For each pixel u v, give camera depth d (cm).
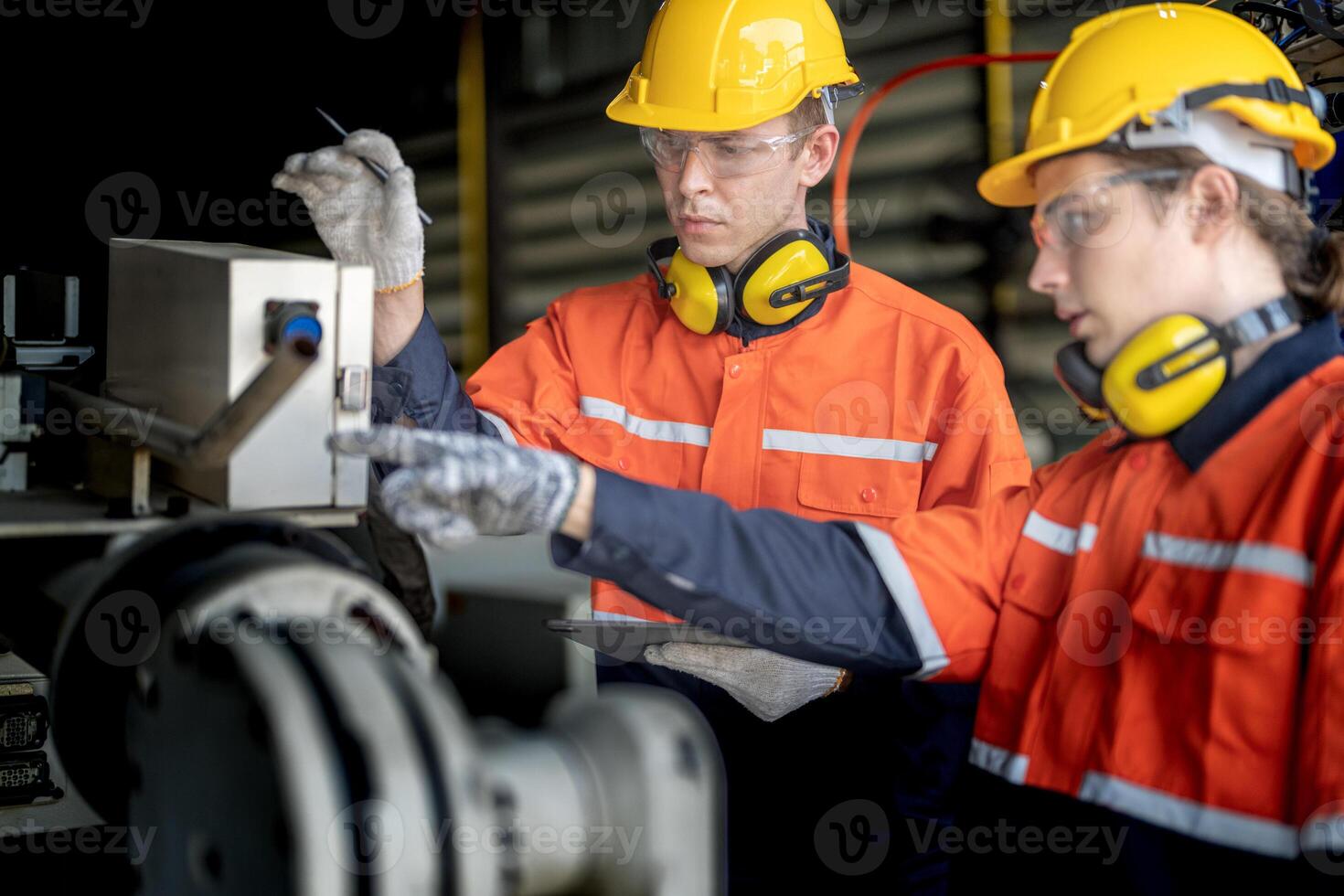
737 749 167
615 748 70
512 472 86
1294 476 94
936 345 167
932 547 116
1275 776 93
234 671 66
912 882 159
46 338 136
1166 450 106
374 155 127
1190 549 101
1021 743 111
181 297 99
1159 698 101
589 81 584
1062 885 109
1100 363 105
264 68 559
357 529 131
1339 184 158
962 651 116
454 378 146
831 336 170
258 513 95
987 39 435
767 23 163
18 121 262
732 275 169
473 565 275
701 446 175
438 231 658
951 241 427
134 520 91
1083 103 104
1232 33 103
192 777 70
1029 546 115
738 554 106
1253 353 100
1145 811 100
